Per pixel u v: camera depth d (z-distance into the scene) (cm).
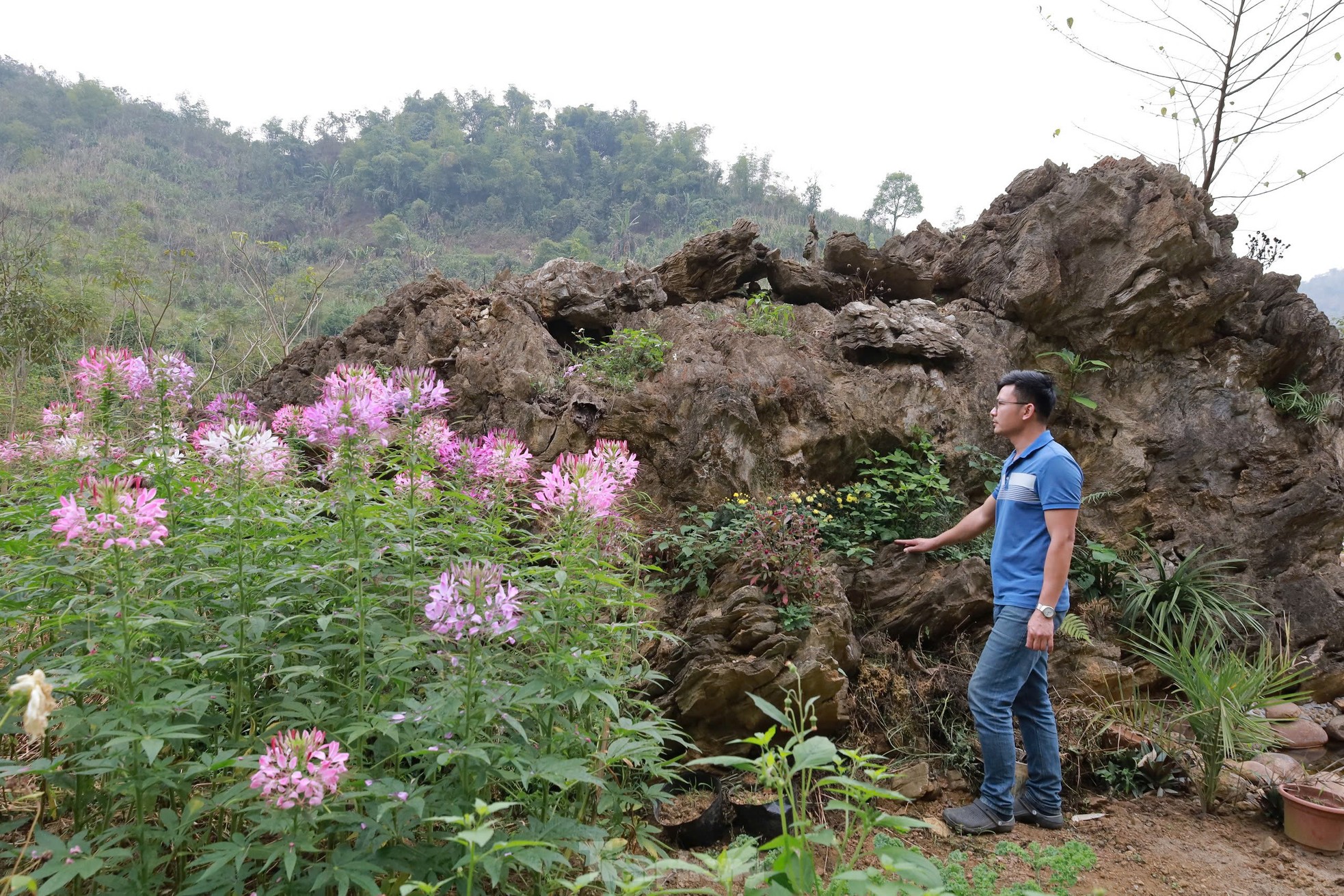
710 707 345
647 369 514
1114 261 592
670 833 305
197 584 238
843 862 185
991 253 645
